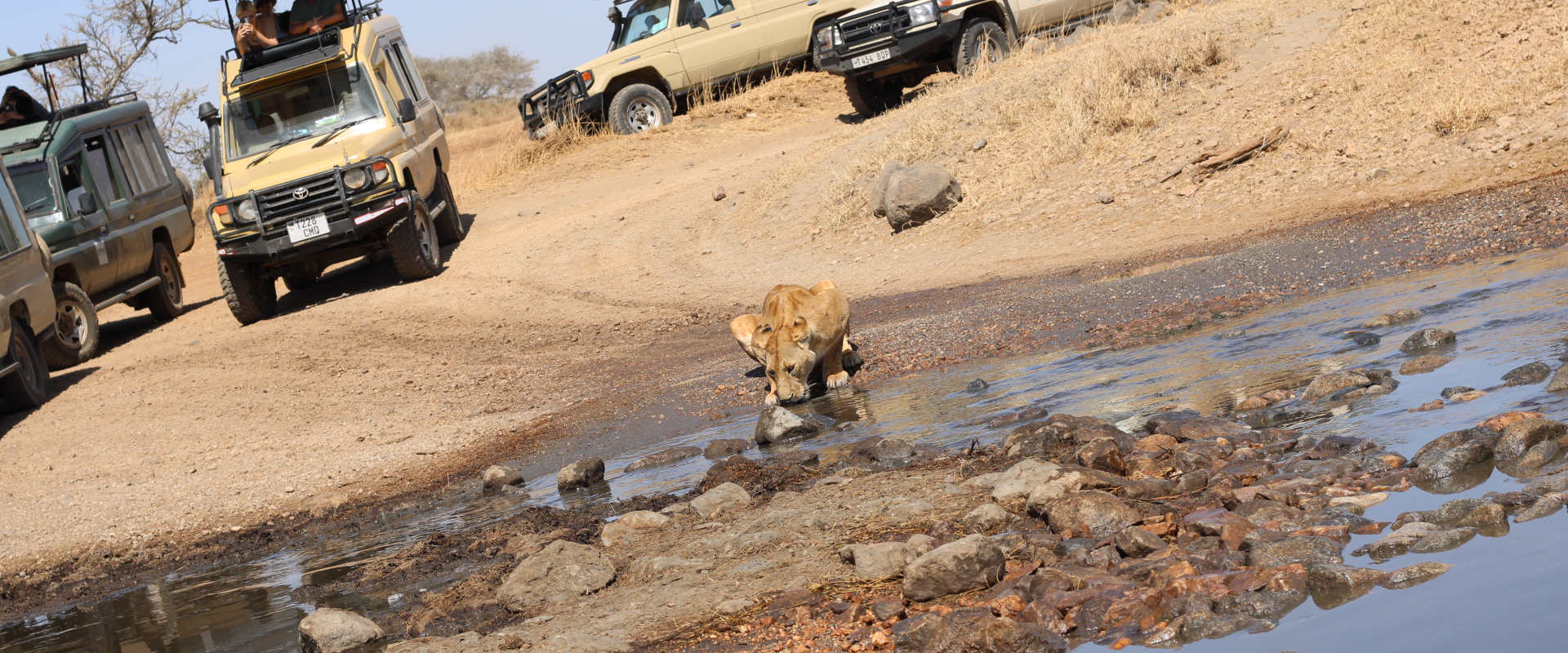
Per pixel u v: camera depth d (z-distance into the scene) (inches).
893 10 805.2
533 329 535.5
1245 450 191.0
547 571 188.7
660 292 582.9
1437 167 446.0
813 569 175.6
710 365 404.5
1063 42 822.5
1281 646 118.0
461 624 181.6
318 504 294.2
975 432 241.1
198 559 267.9
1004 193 592.1
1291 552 141.0
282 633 193.6
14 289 486.3
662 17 991.6
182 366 506.0
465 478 304.5
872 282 523.8
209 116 641.0
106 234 623.2
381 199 610.5
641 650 156.6
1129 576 146.9
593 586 187.2
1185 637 126.6
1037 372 288.5
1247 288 339.0
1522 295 253.1
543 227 759.1
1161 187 533.0
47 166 599.5
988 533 175.9
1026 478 190.2
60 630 223.8
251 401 444.1
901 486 208.1
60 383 522.0
